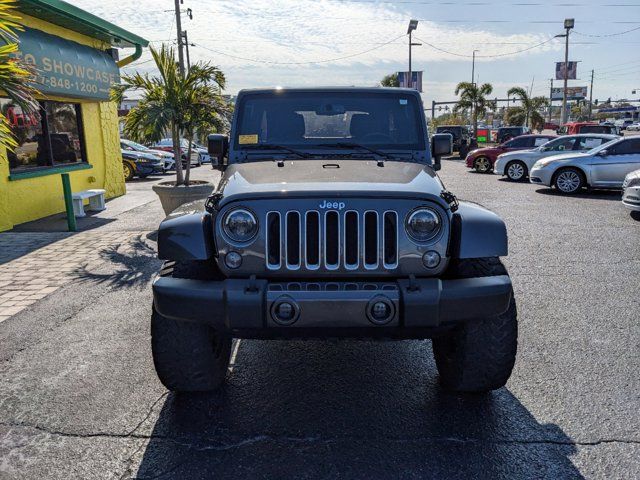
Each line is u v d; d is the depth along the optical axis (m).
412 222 3.02
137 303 5.65
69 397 3.69
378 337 3.06
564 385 3.79
